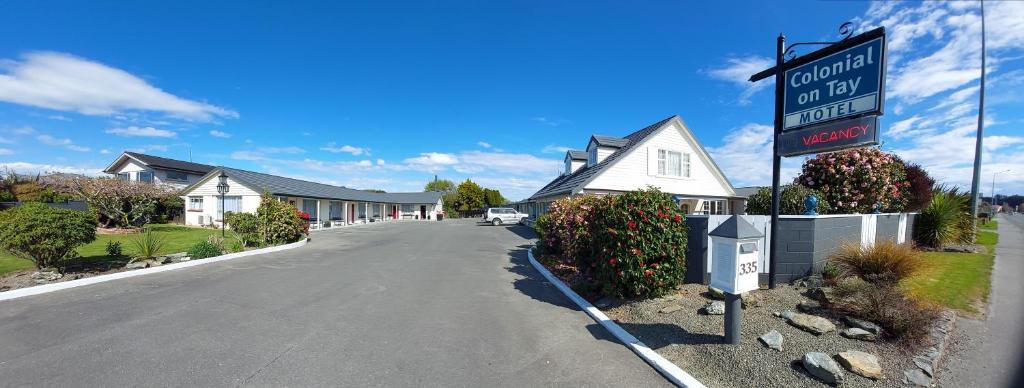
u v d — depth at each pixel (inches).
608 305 231.0
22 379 139.6
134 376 143.2
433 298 263.1
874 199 344.5
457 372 150.3
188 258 406.0
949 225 419.2
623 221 223.3
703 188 819.4
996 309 198.1
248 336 185.9
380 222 1604.3
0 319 207.0
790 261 238.4
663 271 220.8
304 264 402.6
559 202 419.2
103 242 552.7
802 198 300.7
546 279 331.3
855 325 163.8
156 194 915.4
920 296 199.6
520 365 157.2
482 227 1173.1
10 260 367.2
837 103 208.8
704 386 134.6
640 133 845.2
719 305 198.7
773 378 134.4
